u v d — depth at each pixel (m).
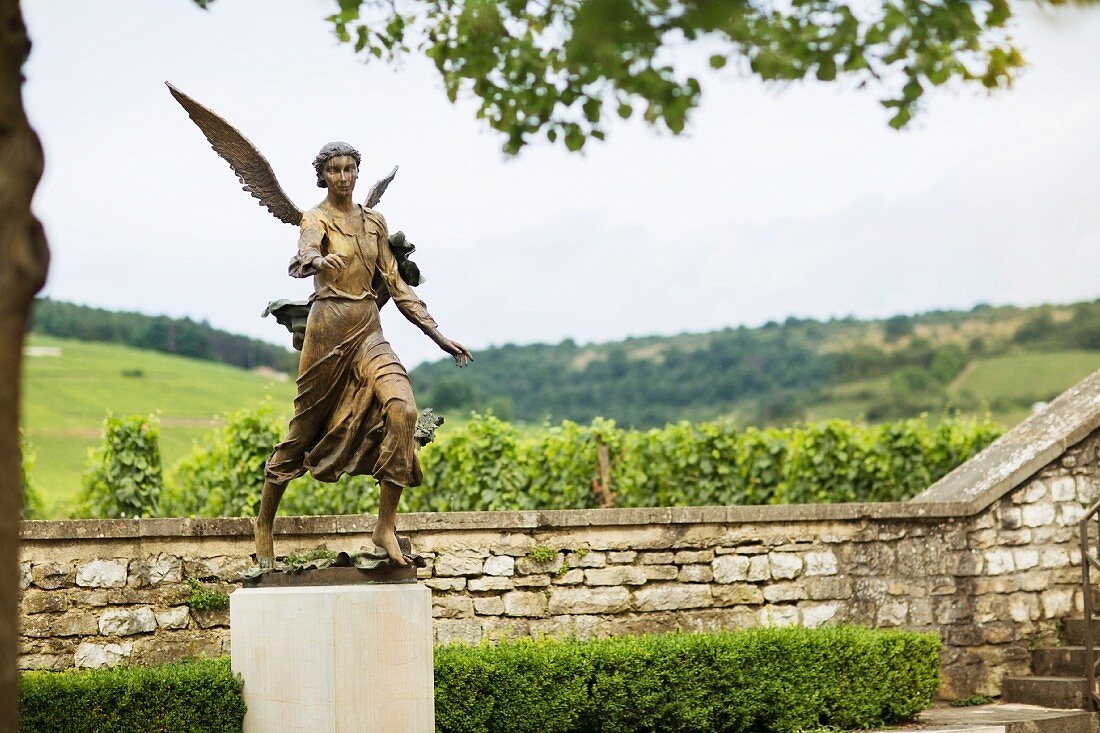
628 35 5.50
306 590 7.66
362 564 7.77
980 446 15.36
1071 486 13.02
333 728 7.47
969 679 12.32
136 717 8.05
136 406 32.34
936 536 12.41
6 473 3.94
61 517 14.59
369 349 7.91
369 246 8.03
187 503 13.93
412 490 13.79
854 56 6.75
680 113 6.73
